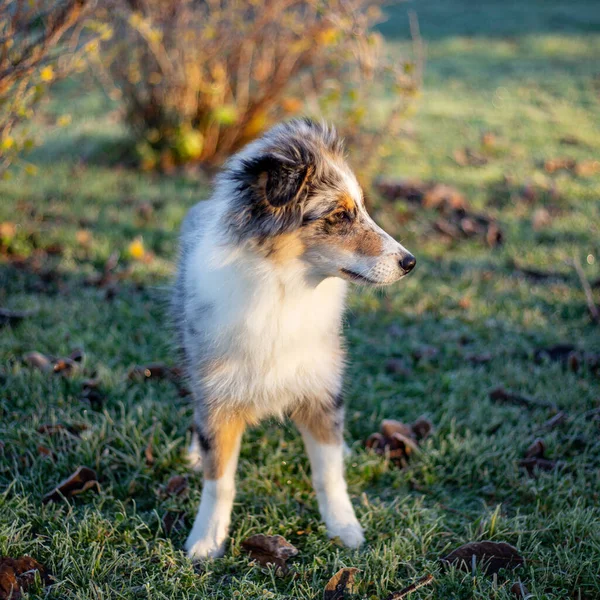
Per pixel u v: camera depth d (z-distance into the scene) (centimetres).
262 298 118
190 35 224
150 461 132
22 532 120
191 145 237
